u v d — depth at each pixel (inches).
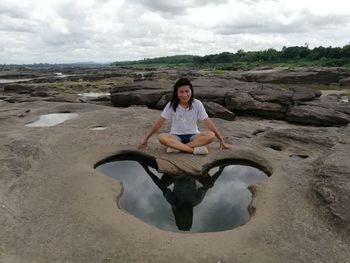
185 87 109.9
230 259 60.7
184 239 66.5
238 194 94.3
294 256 61.9
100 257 61.3
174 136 115.8
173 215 83.3
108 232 68.5
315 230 69.7
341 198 75.6
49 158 108.6
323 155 105.8
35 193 85.4
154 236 67.3
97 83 538.6
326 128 138.7
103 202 81.0
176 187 102.4
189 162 107.7
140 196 92.6
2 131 145.8
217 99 231.5
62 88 433.7
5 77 877.2
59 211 76.7
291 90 245.8
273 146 128.0
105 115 175.3
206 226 77.4
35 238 66.9
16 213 75.8
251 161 114.2
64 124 155.6
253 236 67.5
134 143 124.8
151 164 116.0
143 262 59.9
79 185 89.7
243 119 218.7
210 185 101.1
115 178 103.1
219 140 119.8
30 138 126.6
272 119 220.4
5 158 105.3
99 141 126.5
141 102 240.4
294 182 91.5
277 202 81.2
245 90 243.4
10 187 87.7
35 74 978.1
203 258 60.9
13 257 61.4
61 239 66.6
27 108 209.0
